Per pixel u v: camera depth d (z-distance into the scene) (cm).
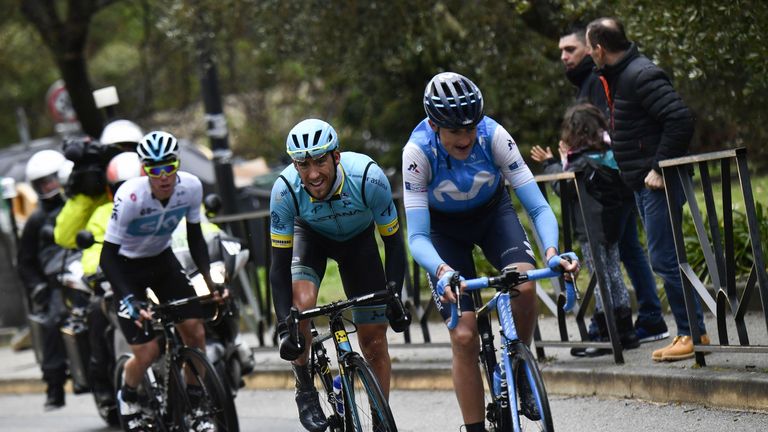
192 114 4750
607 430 1233
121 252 1403
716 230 1282
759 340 1442
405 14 2291
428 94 1007
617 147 1395
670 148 1330
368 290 1177
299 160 1056
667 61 1759
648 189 1365
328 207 1112
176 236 1570
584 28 1562
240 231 2473
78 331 1855
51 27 3191
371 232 1183
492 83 2317
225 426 1306
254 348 2077
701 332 1368
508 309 975
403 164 1063
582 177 1419
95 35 4931
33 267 2111
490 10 2233
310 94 4356
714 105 2061
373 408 1023
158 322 1397
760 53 1617
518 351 957
